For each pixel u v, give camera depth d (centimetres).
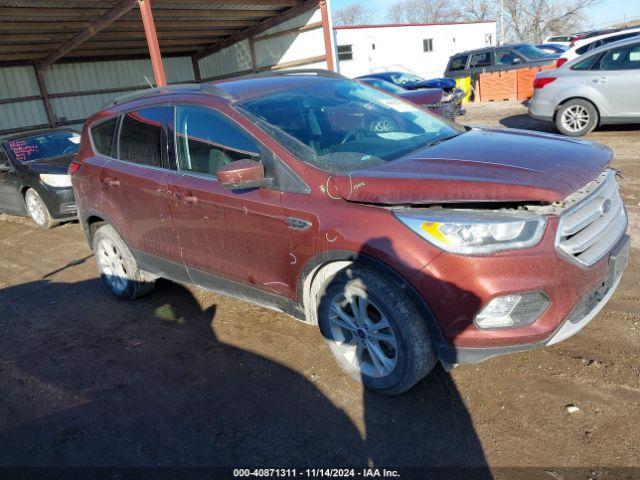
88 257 618
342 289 291
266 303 346
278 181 309
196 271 384
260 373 337
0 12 1070
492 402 284
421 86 1298
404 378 279
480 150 305
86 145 471
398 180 272
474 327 255
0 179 811
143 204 401
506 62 1627
